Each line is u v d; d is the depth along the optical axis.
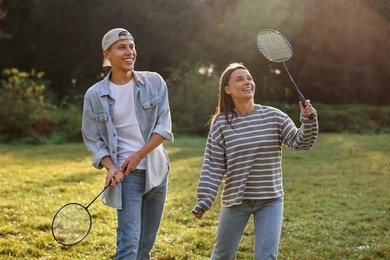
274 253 3.90
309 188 9.67
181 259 5.63
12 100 19.66
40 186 9.80
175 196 8.90
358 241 6.27
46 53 29.98
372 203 8.39
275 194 4.05
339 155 14.30
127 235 4.13
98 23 28.25
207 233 6.54
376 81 28.41
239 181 4.06
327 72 27.89
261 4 27.62
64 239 4.01
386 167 12.13
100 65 29.25
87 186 9.76
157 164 4.37
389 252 5.75
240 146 4.05
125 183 4.24
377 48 28.05
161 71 29.94
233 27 27.81
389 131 22.77
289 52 4.46
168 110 4.45
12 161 13.39
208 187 4.10
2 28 30.08
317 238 6.40
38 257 5.66
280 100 29.97
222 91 4.20
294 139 4.00
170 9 28.67
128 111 4.35
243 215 4.10
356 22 27.14
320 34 27.12
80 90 28.27
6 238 6.23
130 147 4.34
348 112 23.98
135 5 27.86
